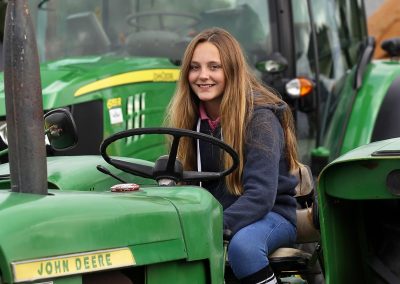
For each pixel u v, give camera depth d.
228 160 7.56
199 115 7.91
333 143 13.48
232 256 7.23
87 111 11.07
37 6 12.30
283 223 7.66
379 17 24.17
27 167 5.86
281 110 7.79
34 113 5.87
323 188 7.06
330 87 13.61
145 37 12.23
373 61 14.72
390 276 7.23
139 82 11.54
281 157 7.84
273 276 7.32
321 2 13.47
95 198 5.88
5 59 5.90
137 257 5.82
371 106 13.41
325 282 7.41
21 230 5.35
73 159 8.20
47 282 5.39
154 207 6.02
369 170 6.83
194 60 7.76
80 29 12.28
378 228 7.46
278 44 12.73
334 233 7.18
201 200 6.34
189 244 6.14
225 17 12.61
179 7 12.45
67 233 5.53
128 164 6.93
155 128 6.71
